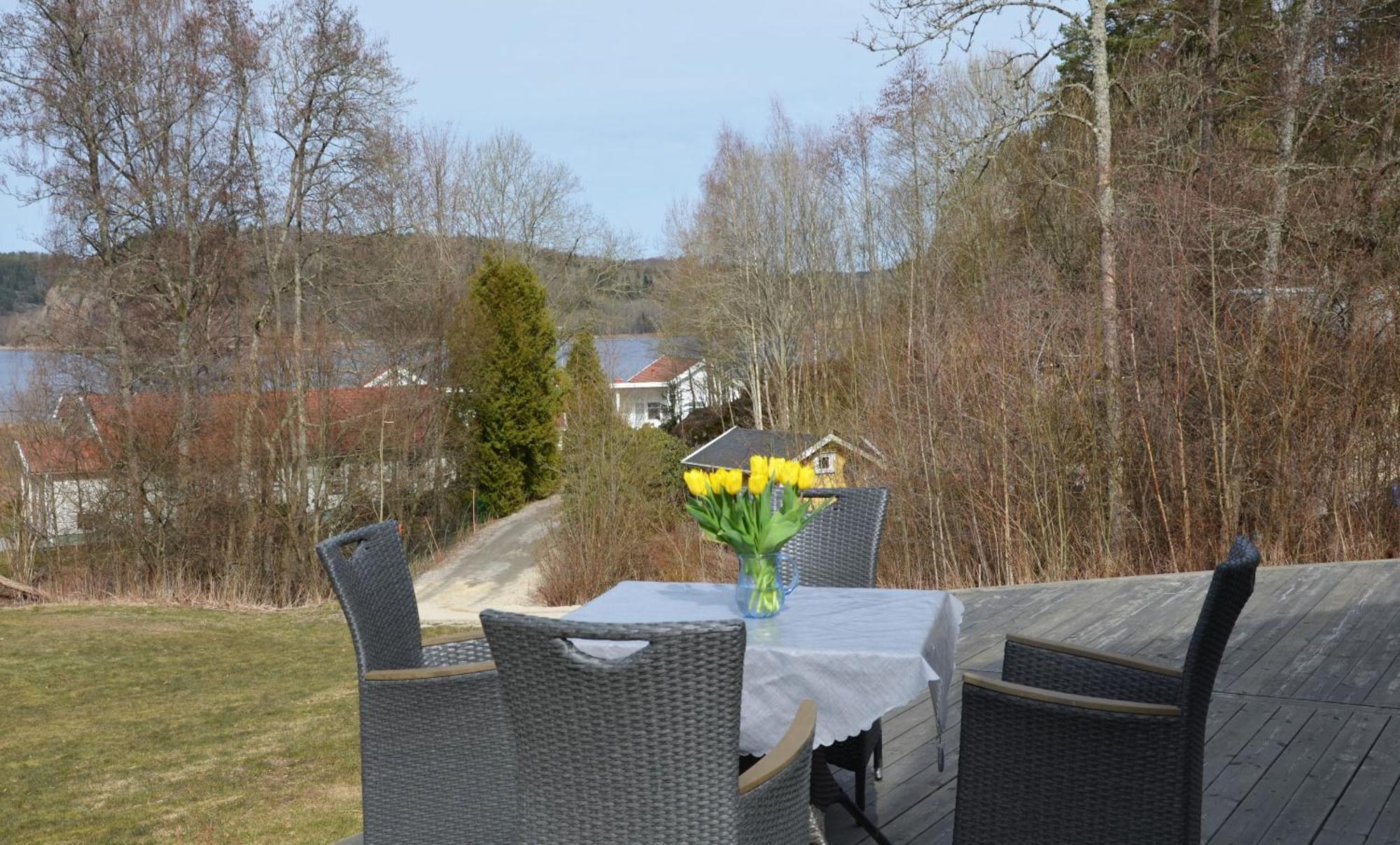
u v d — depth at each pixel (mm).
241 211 21094
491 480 28609
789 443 14688
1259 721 3951
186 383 20797
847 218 26594
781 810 2010
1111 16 15891
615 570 19219
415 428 24578
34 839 6008
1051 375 9867
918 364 10922
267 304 21484
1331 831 3002
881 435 11273
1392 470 8266
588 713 1855
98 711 10172
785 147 29500
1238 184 11148
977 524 9922
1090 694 2641
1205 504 8922
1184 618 5715
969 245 15555
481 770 2775
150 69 20109
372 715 2814
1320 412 8477
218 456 20625
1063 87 12367
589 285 36719
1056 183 13555
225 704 10242
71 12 19359
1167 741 2211
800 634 2627
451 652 3182
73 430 20219
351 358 22250
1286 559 8367
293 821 5957
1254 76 13344
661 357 33594
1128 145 13484
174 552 20672
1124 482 9297
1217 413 8961
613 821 1892
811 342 18000
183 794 6859
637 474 19609
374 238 21906
